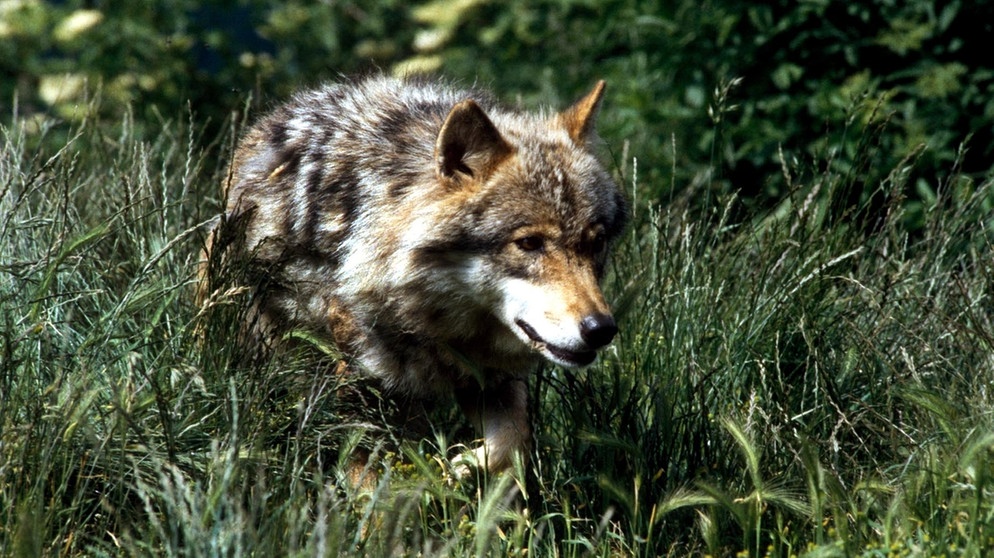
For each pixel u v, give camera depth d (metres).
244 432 7.38
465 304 7.93
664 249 9.66
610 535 7.43
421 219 7.76
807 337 8.39
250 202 8.68
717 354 9.10
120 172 10.14
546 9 18.88
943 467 7.18
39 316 7.67
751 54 13.29
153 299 8.02
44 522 6.24
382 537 6.68
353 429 7.98
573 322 7.41
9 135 10.43
